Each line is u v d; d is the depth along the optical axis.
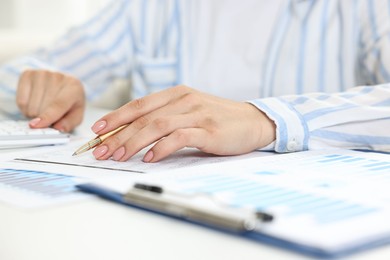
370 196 0.39
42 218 0.37
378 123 0.63
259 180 0.44
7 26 1.80
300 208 0.36
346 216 0.34
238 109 0.62
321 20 1.12
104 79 1.29
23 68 1.12
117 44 1.28
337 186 0.42
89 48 1.26
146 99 0.61
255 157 0.56
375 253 0.29
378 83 1.06
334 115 0.63
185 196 0.38
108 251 0.31
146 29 1.28
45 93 0.85
